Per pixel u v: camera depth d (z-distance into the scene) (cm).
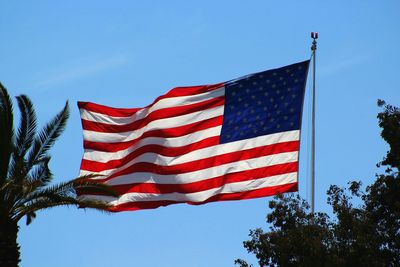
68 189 4025
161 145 4400
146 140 4428
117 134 4519
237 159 4278
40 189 4019
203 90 4450
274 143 4266
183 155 4362
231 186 4231
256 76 4422
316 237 4441
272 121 4316
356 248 4441
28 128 4166
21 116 4156
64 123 4197
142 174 4388
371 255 4469
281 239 4506
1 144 4003
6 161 4009
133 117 4522
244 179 4231
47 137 4162
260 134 4300
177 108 4447
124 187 4400
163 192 4331
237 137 4325
